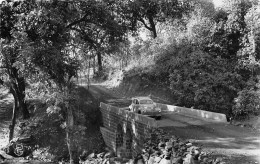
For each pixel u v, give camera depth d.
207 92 24.28
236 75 23.91
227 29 26.03
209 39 27.81
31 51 22.91
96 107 33.62
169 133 17.33
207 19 28.55
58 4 26.47
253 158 12.41
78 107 31.80
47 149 27.95
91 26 32.53
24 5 26.41
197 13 32.41
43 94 25.88
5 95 44.84
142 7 42.50
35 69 24.72
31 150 28.11
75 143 26.86
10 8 26.91
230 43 26.56
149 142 17.59
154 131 17.78
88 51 31.59
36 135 29.52
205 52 27.77
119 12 40.00
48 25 24.98
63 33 26.55
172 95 31.34
